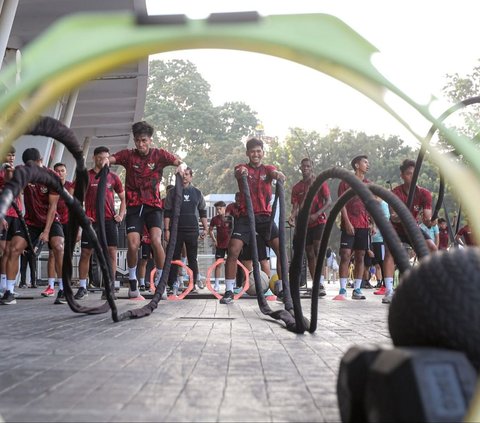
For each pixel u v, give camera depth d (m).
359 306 9.89
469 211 1.76
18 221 10.25
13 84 1.46
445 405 1.51
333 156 61.09
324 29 1.53
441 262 1.82
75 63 1.45
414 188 5.16
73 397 2.86
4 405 2.69
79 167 5.23
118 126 33.78
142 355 4.25
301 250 5.00
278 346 4.71
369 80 1.55
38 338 5.25
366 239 12.09
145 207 9.97
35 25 18.20
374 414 1.66
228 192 75.81
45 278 20.70
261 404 2.72
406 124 1.69
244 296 12.80
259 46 1.54
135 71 24.67
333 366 3.76
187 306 9.64
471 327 1.72
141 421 2.41
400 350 1.62
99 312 7.73
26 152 9.36
